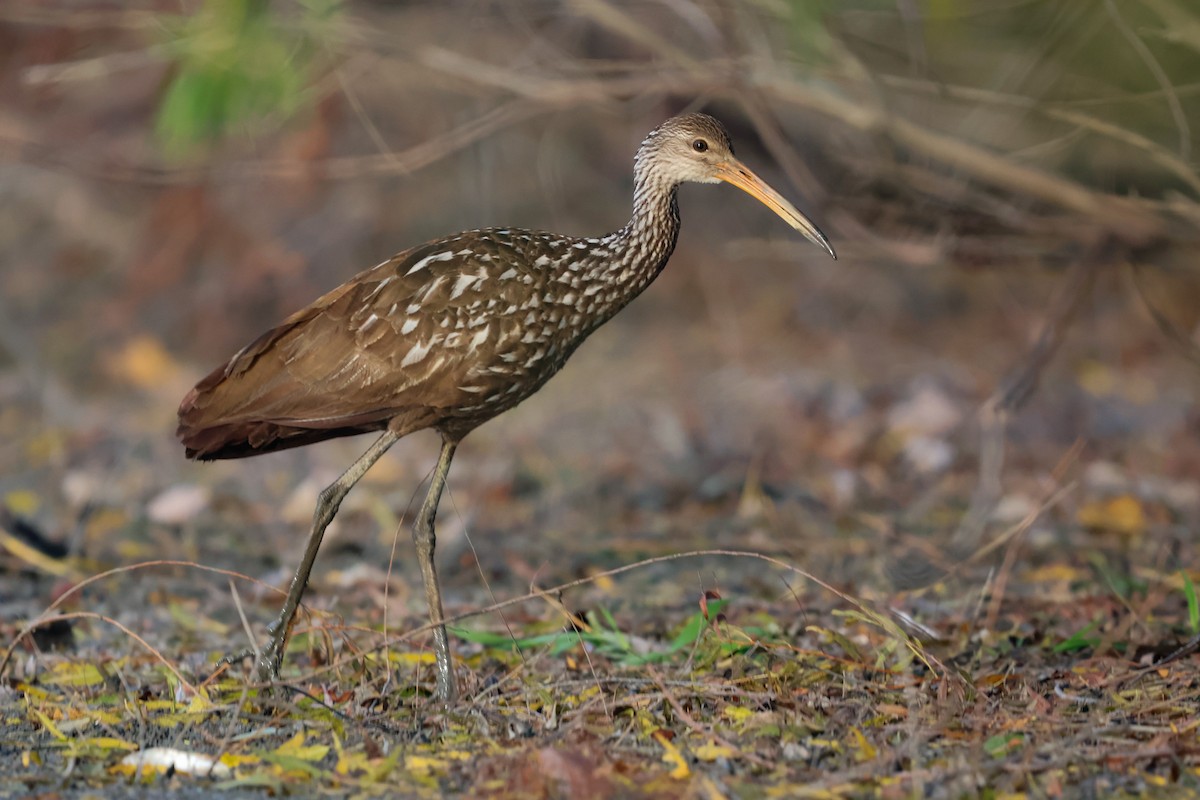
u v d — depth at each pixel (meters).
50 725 7.71
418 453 15.77
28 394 18.22
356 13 13.92
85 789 7.02
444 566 12.10
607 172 21.38
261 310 20.38
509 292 8.52
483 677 8.68
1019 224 12.87
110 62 14.04
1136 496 13.34
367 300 8.52
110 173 13.51
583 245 8.88
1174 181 14.61
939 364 18.09
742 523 13.11
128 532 13.28
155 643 9.78
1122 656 8.77
